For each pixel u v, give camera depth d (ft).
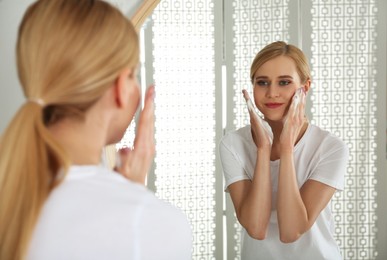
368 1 9.55
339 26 9.55
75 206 2.00
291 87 4.92
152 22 9.45
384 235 9.73
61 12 2.02
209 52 9.62
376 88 9.67
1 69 6.57
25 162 1.93
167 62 9.55
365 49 9.61
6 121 6.58
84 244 1.96
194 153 9.65
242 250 5.43
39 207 1.93
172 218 2.15
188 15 9.54
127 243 2.00
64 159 1.96
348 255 9.75
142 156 2.43
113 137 2.35
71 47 1.99
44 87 2.01
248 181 5.27
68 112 2.11
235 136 5.43
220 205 9.69
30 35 2.03
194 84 9.62
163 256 2.08
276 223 5.14
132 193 2.13
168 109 9.58
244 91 5.03
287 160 4.79
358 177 9.70
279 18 9.48
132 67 2.18
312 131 5.20
